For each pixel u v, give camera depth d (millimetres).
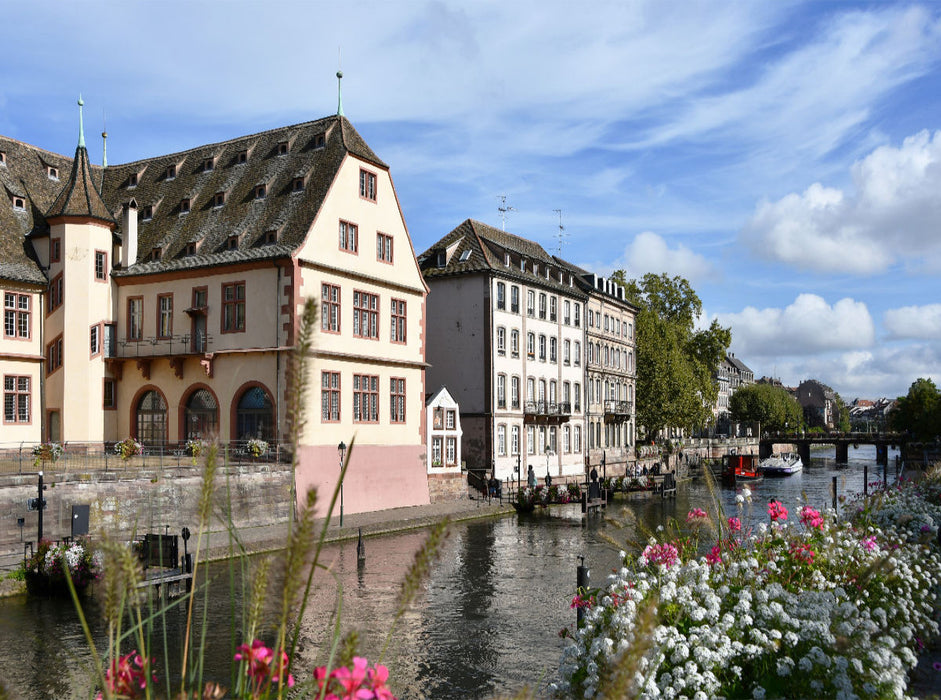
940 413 86250
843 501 21172
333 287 36188
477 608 20438
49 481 24266
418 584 3162
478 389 50188
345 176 37375
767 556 10766
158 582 18203
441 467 44156
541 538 33094
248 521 29766
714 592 9391
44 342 35875
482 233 55281
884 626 9570
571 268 67938
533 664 15930
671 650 8461
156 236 39562
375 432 38125
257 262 34750
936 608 12930
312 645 15906
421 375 41688
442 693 14227
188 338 36438
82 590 19375
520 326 53750
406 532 33250
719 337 83562
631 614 8734
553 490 45531
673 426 78875
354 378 37062
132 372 37656
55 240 36312
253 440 32594
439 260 51688
